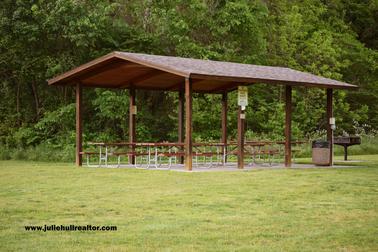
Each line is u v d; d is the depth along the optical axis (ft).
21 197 35.94
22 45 90.89
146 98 98.58
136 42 95.55
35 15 86.74
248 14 101.04
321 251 21.56
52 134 91.45
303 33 119.96
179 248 22.02
